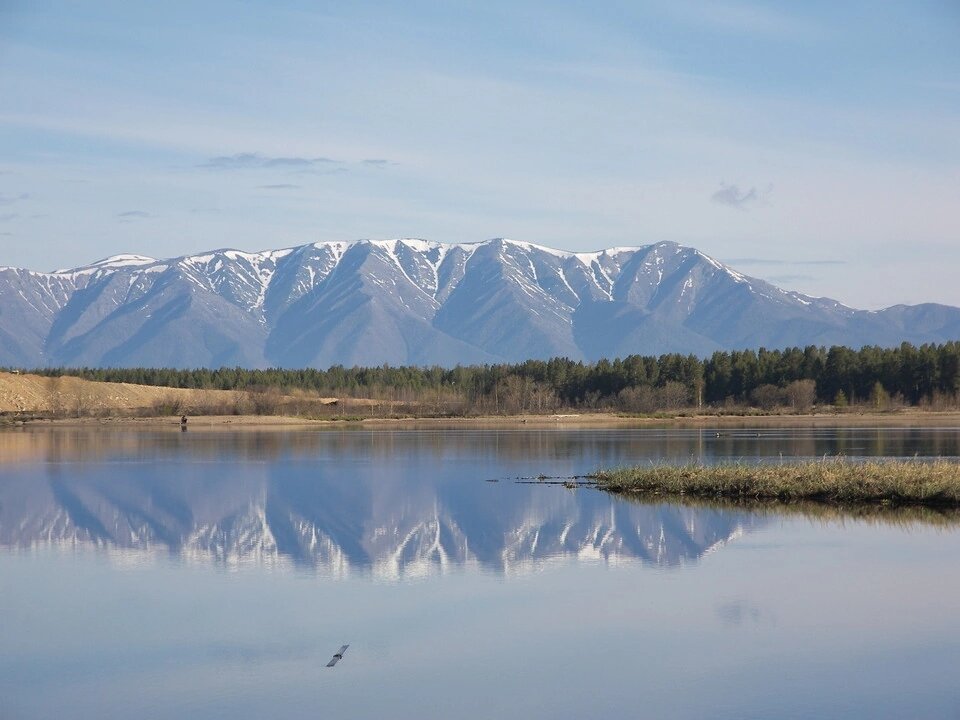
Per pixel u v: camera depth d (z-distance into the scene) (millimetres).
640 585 38688
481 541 49156
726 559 43250
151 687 27922
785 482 62875
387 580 40344
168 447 124000
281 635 32469
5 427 190125
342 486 74875
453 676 28438
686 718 25234
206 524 55719
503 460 99375
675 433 148250
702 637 31656
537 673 28594
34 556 46188
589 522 54469
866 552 44188
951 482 59188
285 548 47812
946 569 40500
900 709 25531
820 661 29188
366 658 30078
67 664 29922
